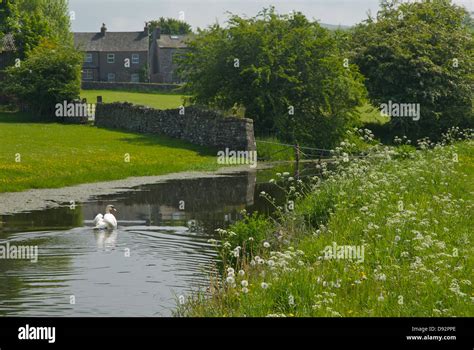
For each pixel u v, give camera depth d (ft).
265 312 41.70
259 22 179.32
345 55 199.62
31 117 212.23
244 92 175.01
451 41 203.62
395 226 56.54
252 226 64.44
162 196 100.53
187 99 198.39
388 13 220.23
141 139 165.68
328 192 72.33
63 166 120.67
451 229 58.29
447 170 84.89
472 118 196.95
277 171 133.08
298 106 175.32
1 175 109.09
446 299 41.73
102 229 75.00
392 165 87.51
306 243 56.95
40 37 260.21
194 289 51.72
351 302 42.06
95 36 422.82
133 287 52.44
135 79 419.33
